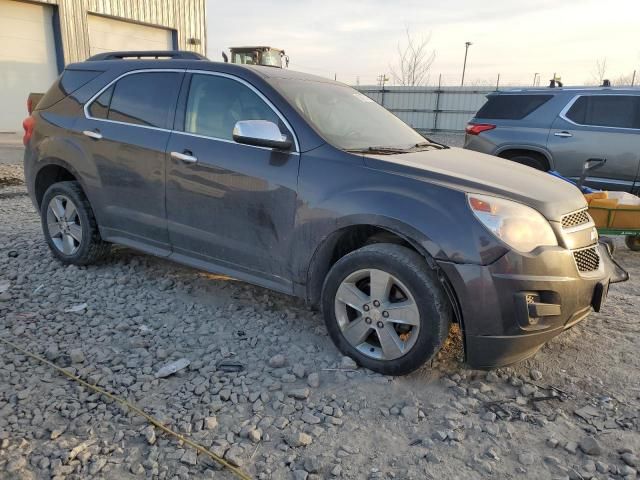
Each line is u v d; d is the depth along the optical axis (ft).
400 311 9.86
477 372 10.61
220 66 12.76
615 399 9.87
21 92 49.14
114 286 14.42
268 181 11.32
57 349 10.87
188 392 9.62
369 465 7.97
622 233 17.53
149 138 13.30
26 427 8.46
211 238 12.53
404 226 9.60
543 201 9.89
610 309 14.07
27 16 48.52
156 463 7.79
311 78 13.78
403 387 9.98
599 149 24.97
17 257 16.55
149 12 60.13
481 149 28.35
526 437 8.72
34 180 16.15
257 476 7.67
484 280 9.09
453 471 7.90
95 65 15.23
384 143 12.48
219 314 12.96
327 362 10.80
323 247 10.84
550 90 26.66
